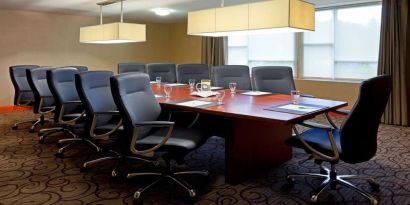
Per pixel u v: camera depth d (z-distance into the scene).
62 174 3.02
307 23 3.30
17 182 2.82
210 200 2.48
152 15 7.35
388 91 2.32
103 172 3.08
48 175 2.99
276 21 3.10
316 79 6.49
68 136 4.32
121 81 2.44
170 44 9.17
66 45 7.29
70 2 5.59
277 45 7.01
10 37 6.52
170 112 3.03
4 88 6.54
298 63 6.71
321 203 2.42
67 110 3.58
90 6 6.02
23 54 6.70
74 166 3.24
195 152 3.71
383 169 3.11
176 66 5.34
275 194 2.59
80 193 2.60
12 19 6.51
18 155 3.58
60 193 2.60
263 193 2.61
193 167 3.21
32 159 3.45
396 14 5.03
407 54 5.04
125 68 5.41
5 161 3.38
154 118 2.75
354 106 2.15
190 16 3.88
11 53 6.55
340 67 6.20
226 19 3.48
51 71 3.49
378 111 2.28
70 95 3.64
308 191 2.65
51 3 5.70
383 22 5.18
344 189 2.66
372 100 2.15
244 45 7.61
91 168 3.18
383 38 5.20
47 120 5.12
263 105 2.89
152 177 2.92
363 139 2.25
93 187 2.72
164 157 2.59
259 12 3.21
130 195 2.58
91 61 7.73
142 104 2.63
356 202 2.44
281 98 3.34
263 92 3.84
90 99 2.93
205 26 3.70
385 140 4.19
